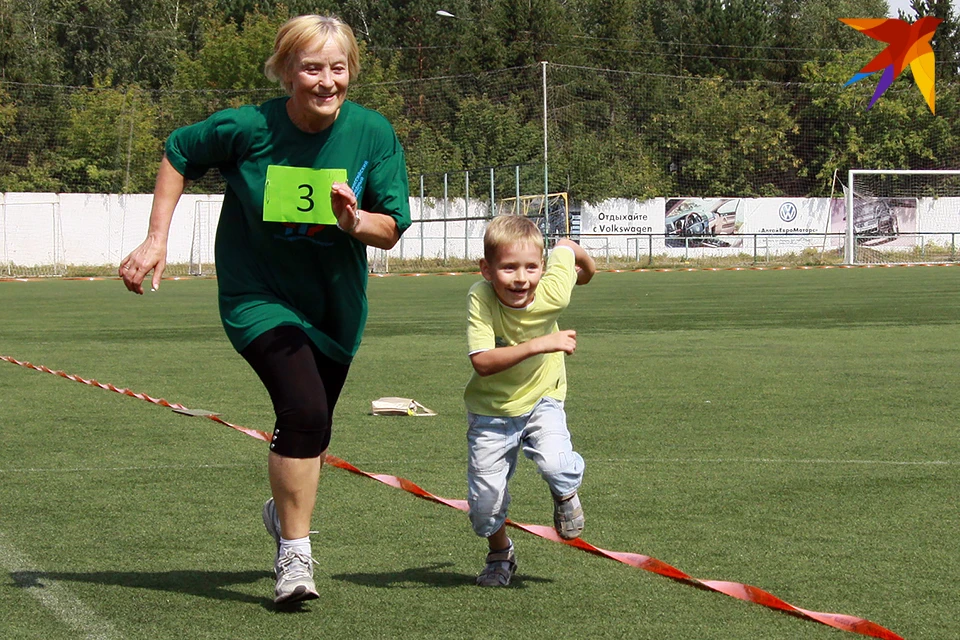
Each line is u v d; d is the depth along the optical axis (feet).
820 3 275.59
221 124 14.83
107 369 41.75
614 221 185.37
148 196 169.68
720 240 188.34
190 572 15.76
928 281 107.24
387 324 62.13
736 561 16.29
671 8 295.07
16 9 228.84
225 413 31.07
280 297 15.23
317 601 14.37
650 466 23.31
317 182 14.79
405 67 247.09
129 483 21.80
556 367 15.48
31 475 22.57
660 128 206.28
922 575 15.52
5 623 13.38
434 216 179.01
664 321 62.28
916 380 37.22
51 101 180.34
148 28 248.73
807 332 54.85
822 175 200.85
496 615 13.73
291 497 14.34
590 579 15.35
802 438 26.66
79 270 159.43
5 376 39.60
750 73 241.76
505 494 15.16
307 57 14.34
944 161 204.03
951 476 22.30
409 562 16.33
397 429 28.12
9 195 160.86
